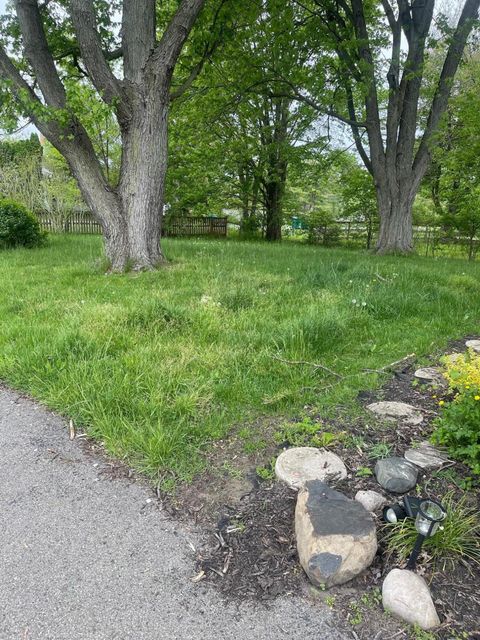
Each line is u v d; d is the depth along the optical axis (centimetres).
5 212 1088
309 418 291
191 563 186
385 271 767
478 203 1468
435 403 315
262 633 156
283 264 856
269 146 1465
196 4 704
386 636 154
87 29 652
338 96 1136
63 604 166
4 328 439
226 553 191
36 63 706
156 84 725
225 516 212
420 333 467
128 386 315
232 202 2230
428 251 1645
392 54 1145
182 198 2038
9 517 210
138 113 730
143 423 282
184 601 169
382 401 318
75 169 736
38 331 421
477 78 1484
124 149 752
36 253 999
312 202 2625
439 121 1207
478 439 247
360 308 527
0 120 759
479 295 642
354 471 238
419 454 250
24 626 158
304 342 397
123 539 198
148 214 764
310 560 175
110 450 261
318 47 1123
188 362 358
